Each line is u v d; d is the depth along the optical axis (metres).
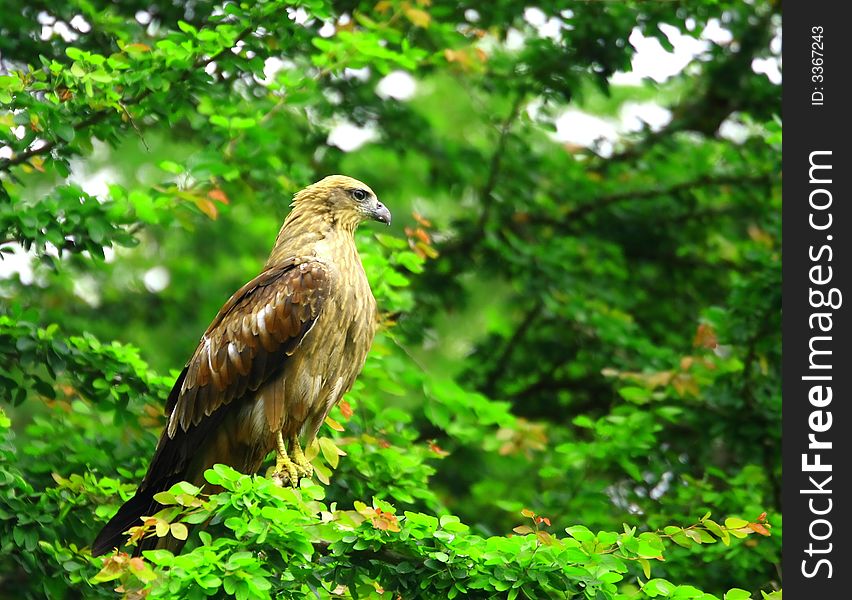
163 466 11.20
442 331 25.30
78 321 16.67
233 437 11.41
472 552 8.70
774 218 16.92
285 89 13.77
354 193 12.27
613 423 14.43
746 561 12.95
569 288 17.36
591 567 8.66
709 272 18.89
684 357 15.00
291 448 11.63
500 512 16.47
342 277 11.68
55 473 11.16
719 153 19.38
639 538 8.90
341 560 8.81
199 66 12.25
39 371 15.68
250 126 13.02
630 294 18.55
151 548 10.30
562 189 18.88
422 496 12.10
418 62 15.88
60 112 11.38
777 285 14.55
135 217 12.48
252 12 12.44
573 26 15.94
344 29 14.53
